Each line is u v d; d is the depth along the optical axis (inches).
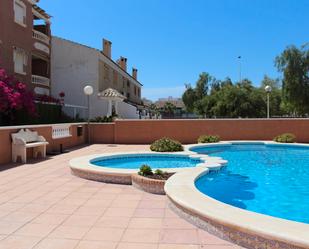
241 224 168.2
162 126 751.7
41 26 1035.9
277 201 298.4
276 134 750.5
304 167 474.0
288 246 147.8
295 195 319.0
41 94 967.6
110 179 332.5
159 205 251.3
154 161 515.8
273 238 153.3
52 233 192.1
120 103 1146.7
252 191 335.0
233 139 755.4
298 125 746.2
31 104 731.4
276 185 361.4
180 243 176.2
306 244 141.5
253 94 1755.7
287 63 1285.7
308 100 1284.4
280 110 1870.1
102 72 1103.6
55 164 446.9
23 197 275.9
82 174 355.9
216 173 379.2
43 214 228.8
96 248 170.7
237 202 295.1
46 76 1032.2
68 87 1046.4
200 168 354.6
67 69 1046.4
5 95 655.8
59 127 621.9
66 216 224.2
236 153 620.1
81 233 192.1
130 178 325.4
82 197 275.7
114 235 188.9
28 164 446.3
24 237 185.9
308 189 343.9
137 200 266.2
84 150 616.1
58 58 1047.0
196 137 752.3
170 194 235.5
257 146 694.5
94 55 1039.6
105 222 211.6
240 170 450.9
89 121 775.1
